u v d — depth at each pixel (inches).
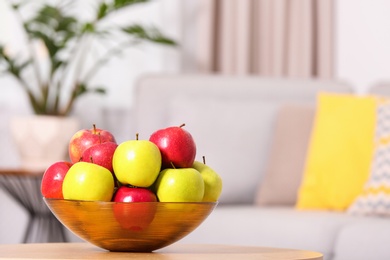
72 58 145.7
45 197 52.0
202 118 116.2
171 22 154.3
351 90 126.2
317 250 89.5
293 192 113.6
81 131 55.1
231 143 115.9
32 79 148.8
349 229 87.9
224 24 153.0
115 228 49.3
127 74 153.4
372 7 150.1
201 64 152.3
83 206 48.8
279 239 92.9
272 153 115.3
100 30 151.8
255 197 116.3
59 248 54.4
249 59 154.3
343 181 106.4
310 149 111.3
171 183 49.9
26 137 135.0
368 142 107.7
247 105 119.0
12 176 130.0
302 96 124.0
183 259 47.9
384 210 99.2
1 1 149.5
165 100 122.1
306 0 155.5
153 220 49.1
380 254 83.8
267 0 155.5
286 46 156.6
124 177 50.1
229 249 56.1
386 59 147.6
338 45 156.3
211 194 53.6
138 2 138.8
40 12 136.9
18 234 148.3
